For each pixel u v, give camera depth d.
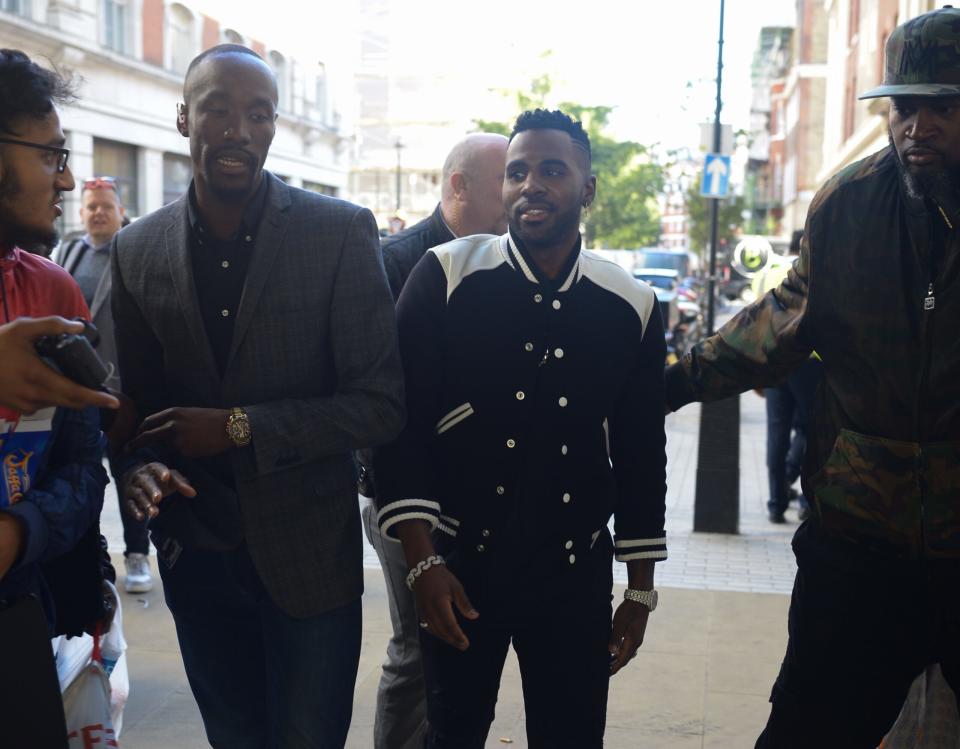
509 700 4.04
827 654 2.46
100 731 2.35
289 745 2.52
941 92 2.22
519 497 2.40
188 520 2.50
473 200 3.18
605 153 41.94
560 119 2.42
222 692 2.67
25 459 1.98
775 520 7.21
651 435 2.52
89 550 2.20
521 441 2.40
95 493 2.06
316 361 2.48
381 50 80.38
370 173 80.19
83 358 1.72
